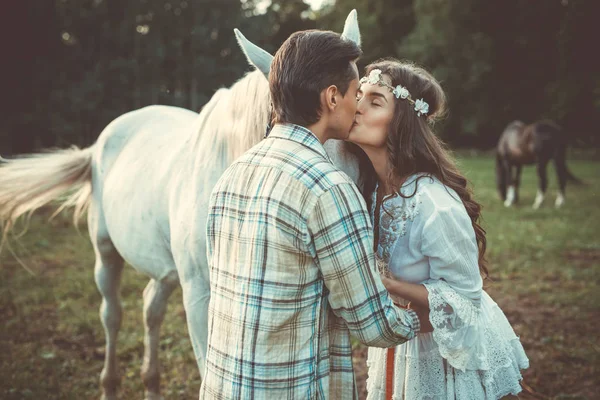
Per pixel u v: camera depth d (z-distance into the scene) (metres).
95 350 4.00
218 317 1.40
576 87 23.56
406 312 1.43
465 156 25.05
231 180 1.41
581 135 25.45
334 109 1.35
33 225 8.73
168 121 3.12
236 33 1.76
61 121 19.69
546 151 10.16
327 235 1.26
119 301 3.24
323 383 1.33
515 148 10.35
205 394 1.42
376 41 33.66
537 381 3.35
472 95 28.48
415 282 1.67
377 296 1.29
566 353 3.72
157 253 2.54
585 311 4.64
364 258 1.28
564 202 10.55
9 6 19.58
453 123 29.58
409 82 1.63
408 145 1.62
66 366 3.70
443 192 1.61
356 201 1.29
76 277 5.79
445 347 1.57
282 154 1.33
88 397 3.29
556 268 5.92
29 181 3.14
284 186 1.29
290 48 1.36
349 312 1.30
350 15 1.79
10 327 4.46
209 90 21.75
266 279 1.29
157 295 2.98
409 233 1.62
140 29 22.42
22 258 6.69
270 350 1.29
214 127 2.16
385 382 1.83
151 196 2.51
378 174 1.76
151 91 21.20
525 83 27.34
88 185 3.31
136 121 3.20
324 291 1.35
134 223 2.62
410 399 1.71
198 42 21.67
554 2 25.69
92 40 21.58
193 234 2.12
